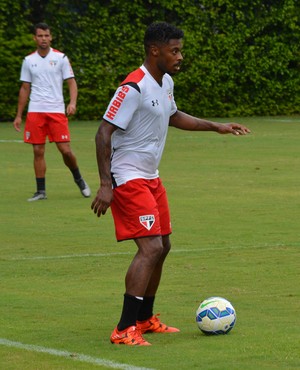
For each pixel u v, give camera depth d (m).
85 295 18.77
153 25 15.38
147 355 14.05
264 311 17.17
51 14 67.38
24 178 38.59
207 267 21.44
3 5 65.19
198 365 13.41
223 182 36.72
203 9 71.50
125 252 23.42
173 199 32.31
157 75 15.47
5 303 18.02
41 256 22.94
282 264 21.72
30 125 32.59
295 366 13.32
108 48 69.06
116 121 15.20
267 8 73.44
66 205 31.38
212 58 72.00
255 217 28.52
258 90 74.25
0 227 27.16
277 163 43.06
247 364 13.44
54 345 14.75
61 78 33.16
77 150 49.28
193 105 72.25
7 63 66.12
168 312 17.22
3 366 13.46
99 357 13.95
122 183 15.29
